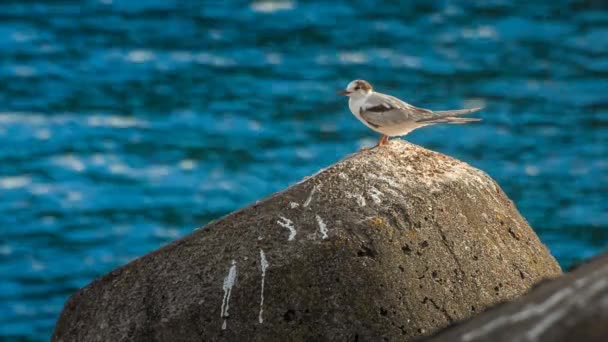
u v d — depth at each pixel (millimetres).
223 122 28406
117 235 22953
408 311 8352
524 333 5328
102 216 23641
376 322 8281
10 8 35312
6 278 21219
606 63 32375
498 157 26484
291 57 32625
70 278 21344
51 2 35969
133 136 27469
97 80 30750
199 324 8281
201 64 31984
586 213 23875
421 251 8570
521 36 34312
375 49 33250
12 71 30938
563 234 23062
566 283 5535
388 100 11414
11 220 23266
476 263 8805
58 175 25250
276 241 8391
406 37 34156
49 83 30344
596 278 5414
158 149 26812
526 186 25094
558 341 5195
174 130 27875
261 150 26906
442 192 8938
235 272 8312
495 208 9266
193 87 30469
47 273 21469
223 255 8406
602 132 27938
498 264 8930
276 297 8266
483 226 9039
